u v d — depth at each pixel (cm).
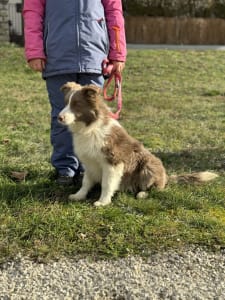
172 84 626
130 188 239
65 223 202
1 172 264
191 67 736
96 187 245
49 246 189
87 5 224
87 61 226
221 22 1046
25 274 174
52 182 248
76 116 210
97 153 218
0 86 563
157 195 234
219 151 331
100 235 197
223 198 238
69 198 230
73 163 249
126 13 1027
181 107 488
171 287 167
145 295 162
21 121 403
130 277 172
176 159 310
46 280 171
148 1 1028
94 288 167
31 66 230
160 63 748
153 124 409
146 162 236
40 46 227
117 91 239
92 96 211
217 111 472
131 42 1032
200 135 373
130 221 207
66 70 225
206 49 930
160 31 1034
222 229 204
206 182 258
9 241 192
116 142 221
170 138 364
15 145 323
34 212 211
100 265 179
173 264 181
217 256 186
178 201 229
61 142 245
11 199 227
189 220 211
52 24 224
